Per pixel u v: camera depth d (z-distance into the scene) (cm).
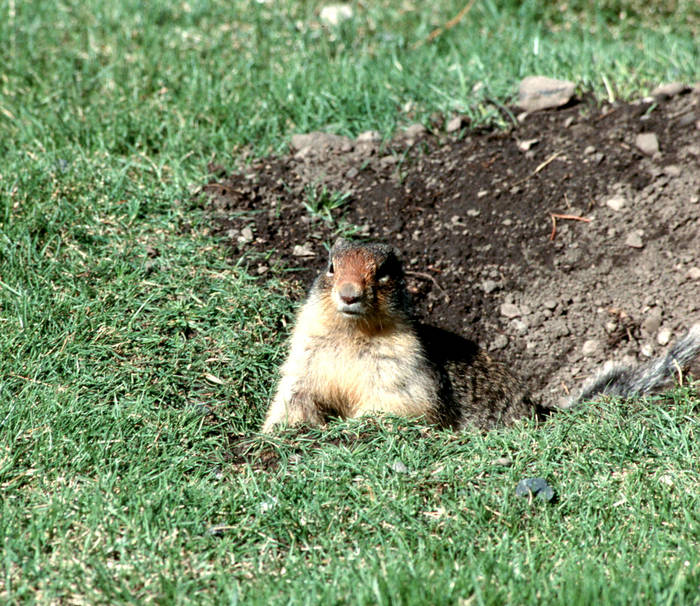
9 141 1283
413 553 698
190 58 1546
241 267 1125
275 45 1628
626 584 631
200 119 1368
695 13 1825
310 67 1511
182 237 1152
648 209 1205
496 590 633
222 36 1645
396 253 963
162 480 782
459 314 1139
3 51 1534
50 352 954
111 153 1297
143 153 1285
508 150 1288
